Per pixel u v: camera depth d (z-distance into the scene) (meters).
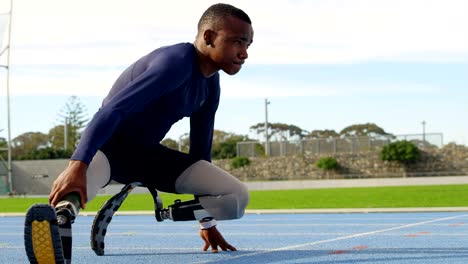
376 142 52.94
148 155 3.79
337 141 53.84
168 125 3.68
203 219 4.03
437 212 11.19
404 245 5.48
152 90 3.09
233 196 3.85
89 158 2.85
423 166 50.69
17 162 43.16
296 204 15.53
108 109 2.95
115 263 4.48
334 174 52.22
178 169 3.87
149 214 12.11
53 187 2.83
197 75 3.50
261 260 4.45
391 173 51.09
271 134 93.25
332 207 13.82
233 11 3.40
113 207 4.38
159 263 4.42
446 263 4.21
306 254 4.81
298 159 53.44
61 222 2.73
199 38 3.46
